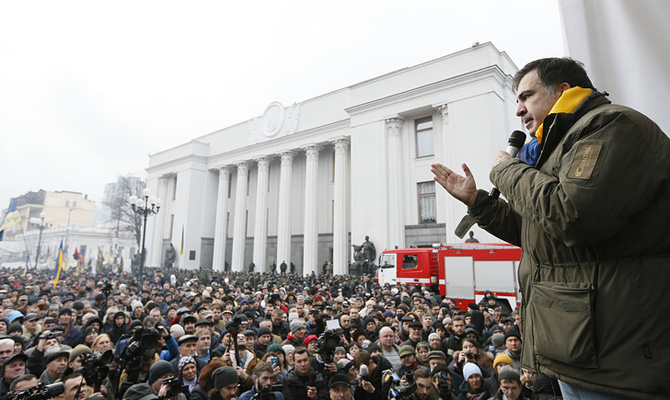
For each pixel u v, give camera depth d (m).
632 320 0.87
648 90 1.60
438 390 4.67
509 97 24.28
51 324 7.30
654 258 0.89
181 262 38.38
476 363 5.57
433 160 25.59
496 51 24.23
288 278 24.34
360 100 28.95
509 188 1.19
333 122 31.09
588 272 0.97
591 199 0.86
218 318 8.59
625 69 1.68
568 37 1.86
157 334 4.08
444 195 24.55
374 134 27.52
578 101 1.14
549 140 1.14
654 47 1.59
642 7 1.63
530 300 1.16
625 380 0.85
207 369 4.55
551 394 3.86
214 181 42.38
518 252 13.25
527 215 1.08
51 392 2.73
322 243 32.41
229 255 39.56
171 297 12.47
